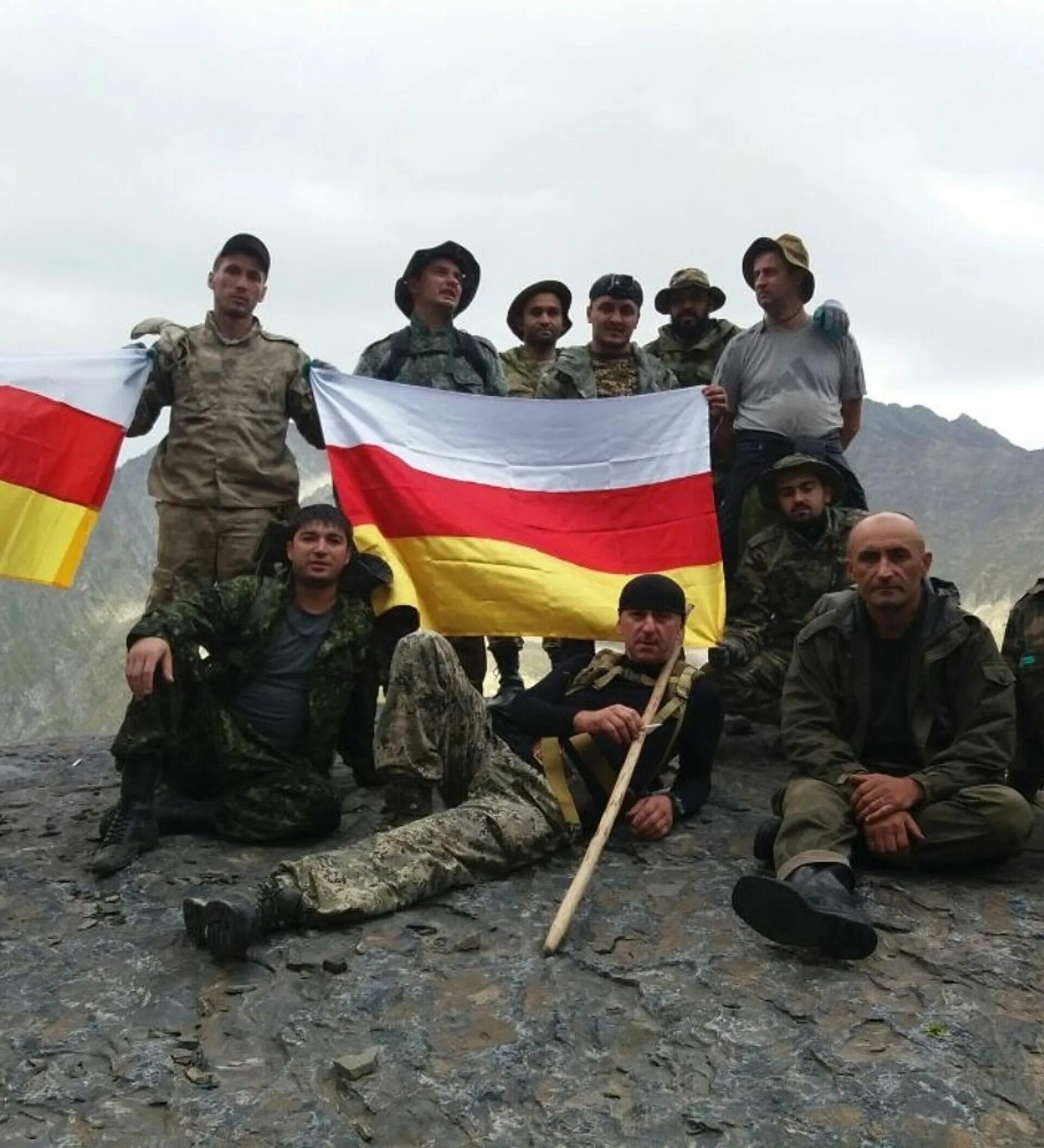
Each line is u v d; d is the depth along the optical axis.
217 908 3.53
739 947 3.70
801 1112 2.74
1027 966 3.52
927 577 4.50
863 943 3.46
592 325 7.70
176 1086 2.91
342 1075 2.93
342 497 6.05
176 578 6.31
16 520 5.71
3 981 3.55
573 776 4.75
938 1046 3.03
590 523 6.37
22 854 4.84
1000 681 4.36
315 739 5.07
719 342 8.38
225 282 6.38
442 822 4.27
